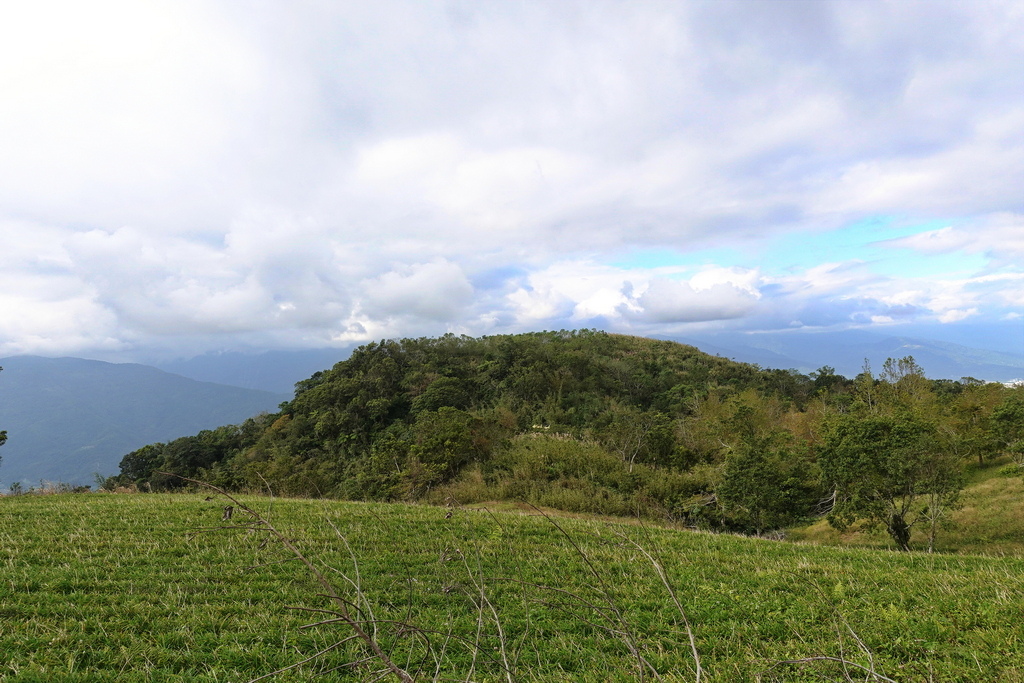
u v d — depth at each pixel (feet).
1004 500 84.69
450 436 113.70
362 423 203.31
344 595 26.32
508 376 243.40
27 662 19.08
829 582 28.12
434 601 26.30
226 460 201.05
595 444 128.57
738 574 30.99
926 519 66.39
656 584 28.96
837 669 17.99
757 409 154.51
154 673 19.08
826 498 97.50
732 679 18.02
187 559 31.19
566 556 34.68
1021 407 106.93
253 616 23.95
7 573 27.86
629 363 296.51
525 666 19.58
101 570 29.07
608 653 21.06
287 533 37.06
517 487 101.55
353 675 18.95
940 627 20.39
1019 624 19.90
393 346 269.85
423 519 44.27
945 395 168.76
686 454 127.34
